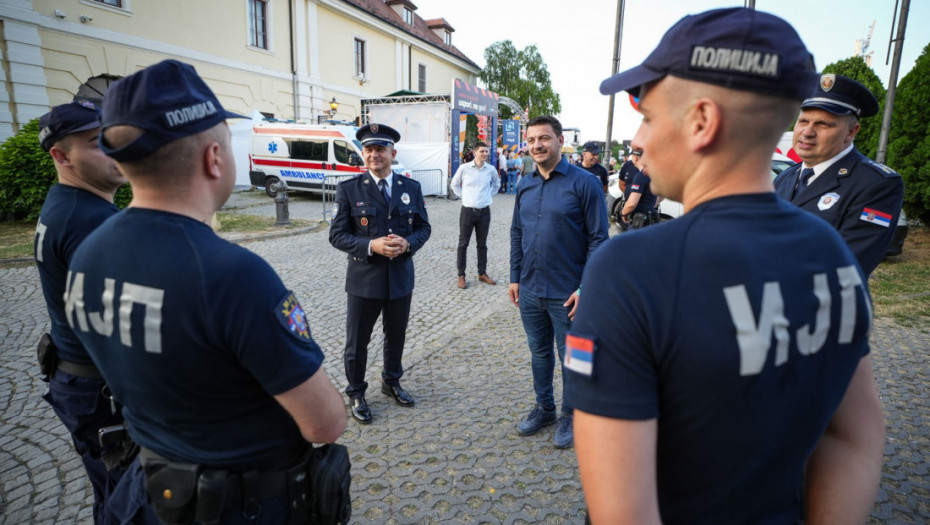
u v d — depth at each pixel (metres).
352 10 19.73
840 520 0.87
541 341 2.95
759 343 0.70
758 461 0.76
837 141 2.27
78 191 1.67
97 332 1.06
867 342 0.86
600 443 0.74
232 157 1.18
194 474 1.05
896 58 7.27
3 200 8.84
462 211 6.16
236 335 0.98
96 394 1.61
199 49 14.52
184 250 1.00
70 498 2.41
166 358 0.98
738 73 0.70
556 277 2.77
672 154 0.81
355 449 2.83
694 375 0.71
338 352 4.24
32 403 3.26
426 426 3.07
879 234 2.15
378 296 3.06
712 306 0.71
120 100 0.97
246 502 1.10
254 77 16.39
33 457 2.72
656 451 0.80
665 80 0.78
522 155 19.80
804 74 0.71
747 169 0.77
